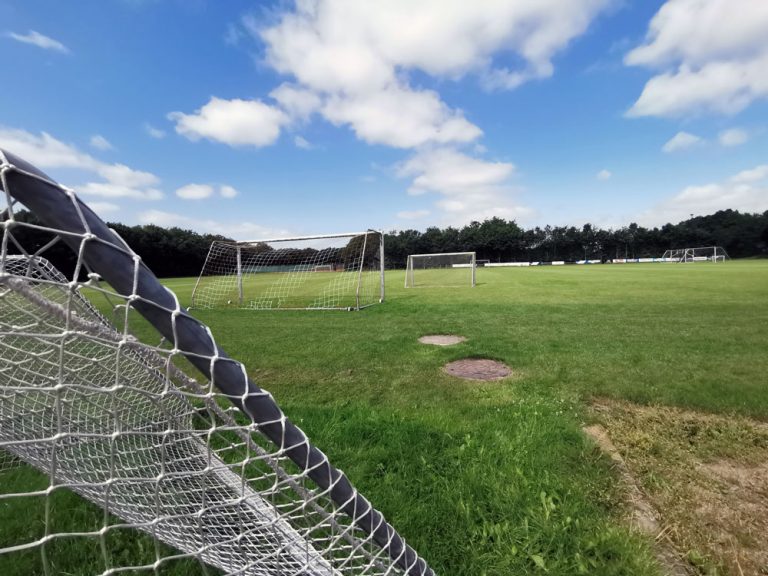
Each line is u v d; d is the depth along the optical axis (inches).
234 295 639.8
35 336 25.8
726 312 327.9
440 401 144.1
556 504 80.7
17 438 41.4
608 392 148.7
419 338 263.6
